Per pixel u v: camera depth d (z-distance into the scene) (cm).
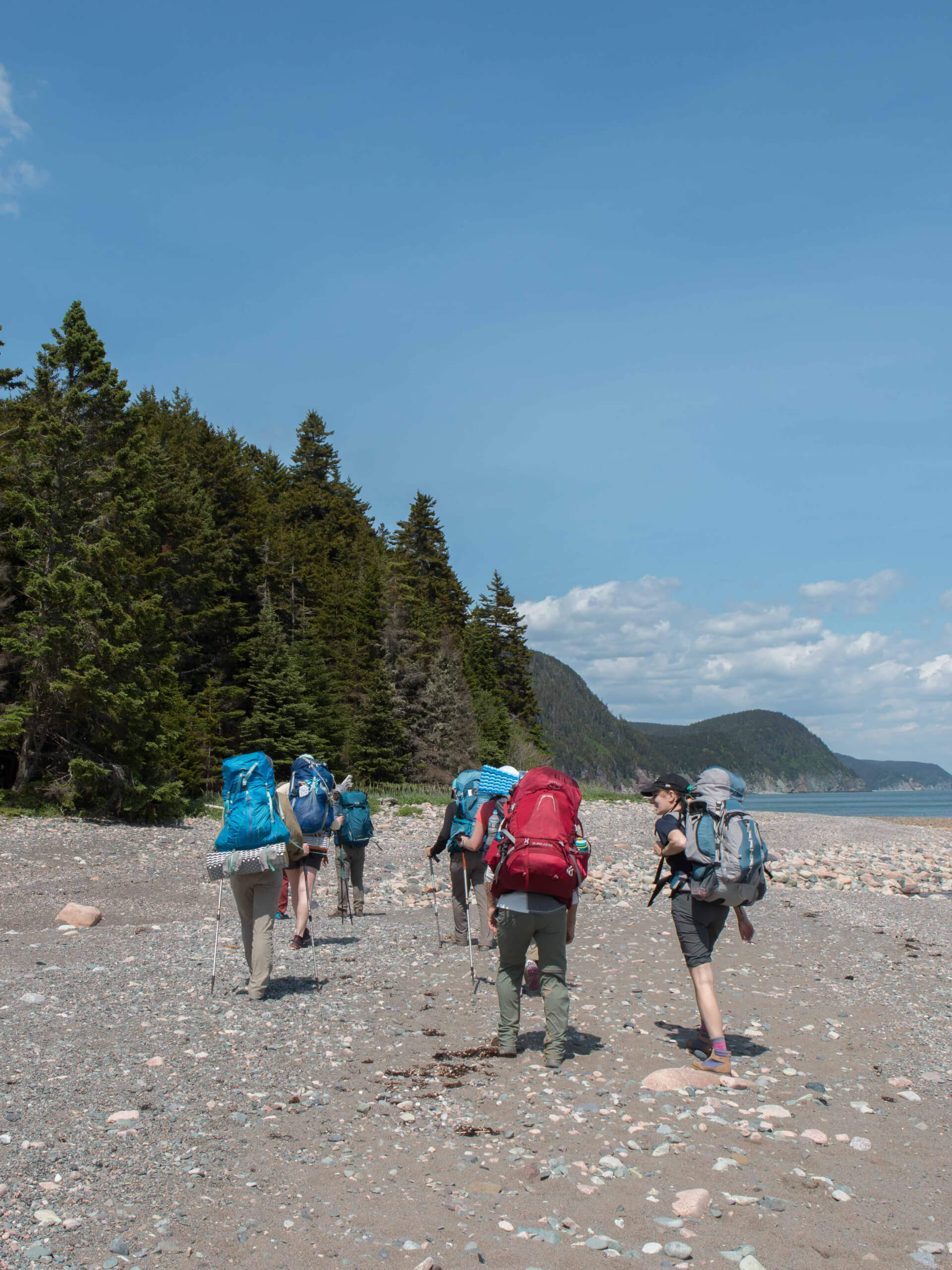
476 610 8094
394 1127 496
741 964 1023
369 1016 732
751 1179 447
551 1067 612
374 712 5166
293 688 4366
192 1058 598
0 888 1505
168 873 1789
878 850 3031
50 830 2070
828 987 922
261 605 5369
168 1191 406
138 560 2877
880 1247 384
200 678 4500
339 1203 403
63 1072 553
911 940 1239
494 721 6519
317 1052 627
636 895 1686
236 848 751
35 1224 367
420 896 1589
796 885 1978
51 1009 697
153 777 2486
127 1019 680
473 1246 367
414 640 6141
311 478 9594
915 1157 488
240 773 764
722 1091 580
